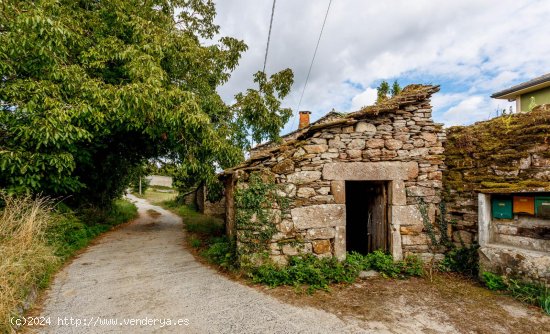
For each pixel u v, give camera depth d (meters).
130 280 4.51
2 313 2.64
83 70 5.88
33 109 4.76
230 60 9.52
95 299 3.73
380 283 4.26
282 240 4.57
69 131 5.04
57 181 5.60
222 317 3.26
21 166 4.85
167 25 7.82
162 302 3.67
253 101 8.88
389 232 4.98
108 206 11.48
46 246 4.68
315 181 4.73
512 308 3.41
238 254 4.72
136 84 5.45
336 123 4.70
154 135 6.93
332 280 4.30
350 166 4.80
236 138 9.28
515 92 10.57
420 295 3.84
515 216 3.99
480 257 4.25
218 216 14.38
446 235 4.87
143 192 32.69
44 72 5.35
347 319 3.21
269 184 4.62
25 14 4.50
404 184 4.90
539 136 3.74
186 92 6.41
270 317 3.26
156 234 9.12
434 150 5.02
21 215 4.51
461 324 3.09
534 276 3.57
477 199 4.42
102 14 7.13
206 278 4.61
